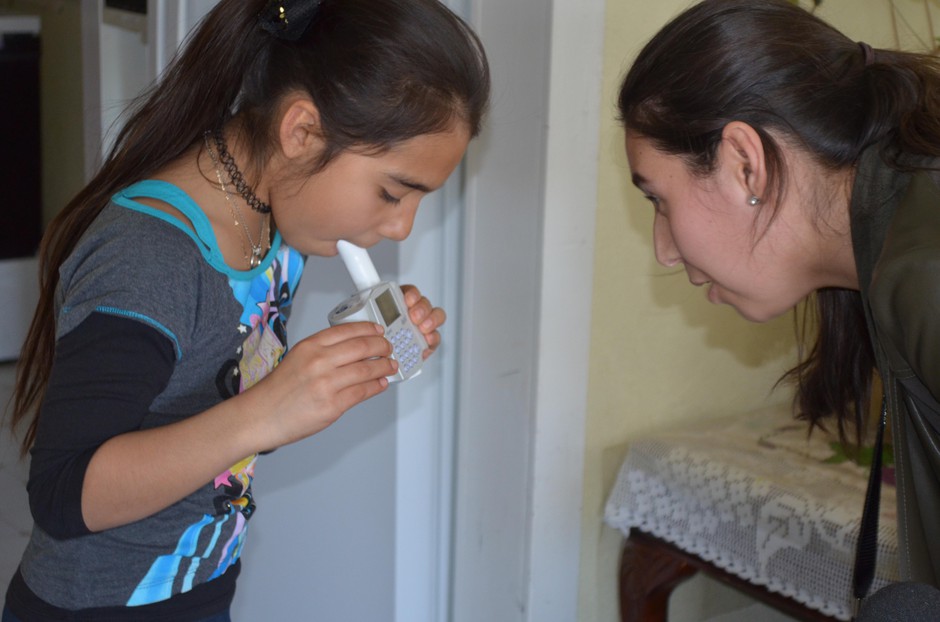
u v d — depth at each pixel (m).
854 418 1.22
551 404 1.62
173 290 1.01
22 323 3.36
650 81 1.00
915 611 0.72
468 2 1.53
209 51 1.11
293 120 1.07
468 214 1.60
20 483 2.68
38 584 1.12
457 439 1.70
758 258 0.99
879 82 0.93
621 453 1.75
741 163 0.96
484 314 1.63
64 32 3.37
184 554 1.14
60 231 1.15
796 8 1.00
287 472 1.85
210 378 1.10
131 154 1.14
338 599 1.82
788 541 1.43
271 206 1.14
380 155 1.07
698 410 1.82
